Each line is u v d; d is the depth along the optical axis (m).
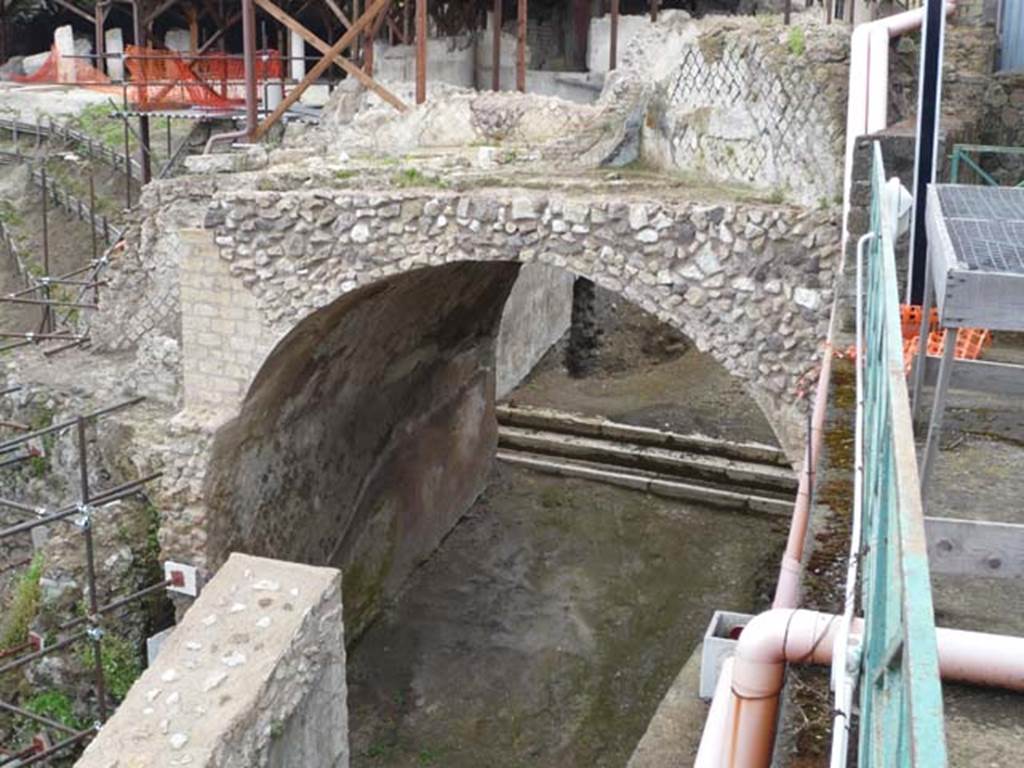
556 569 11.90
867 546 2.85
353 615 10.78
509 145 10.22
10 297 12.45
